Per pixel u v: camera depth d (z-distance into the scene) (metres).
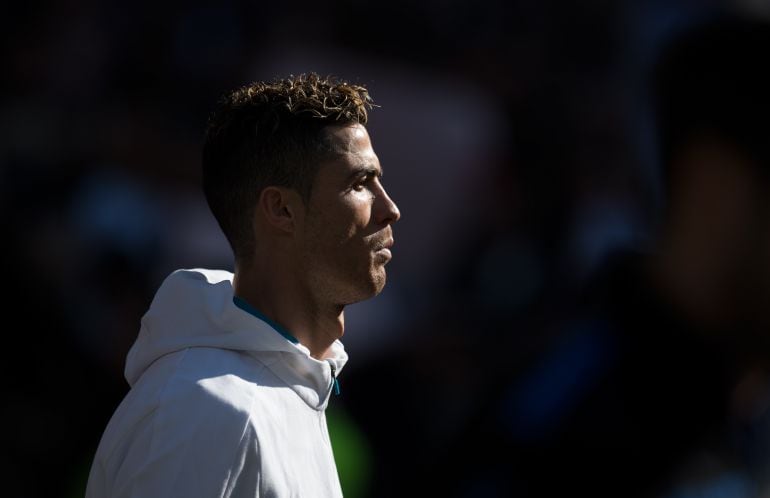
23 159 19.58
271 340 5.54
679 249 2.27
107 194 19.00
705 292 2.26
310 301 5.78
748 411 2.60
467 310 19.77
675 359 2.40
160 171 21.06
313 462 5.55
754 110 2.15
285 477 5.23
